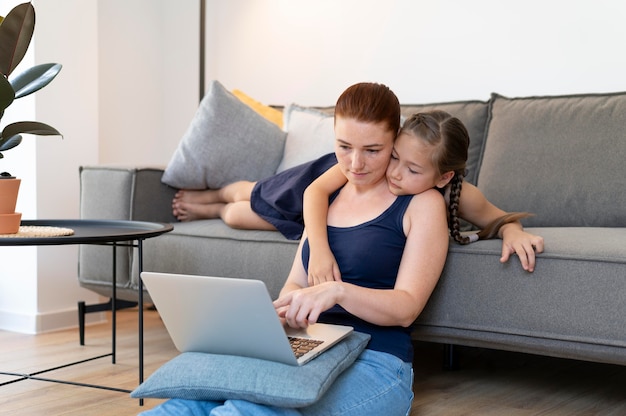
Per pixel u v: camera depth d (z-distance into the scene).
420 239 1.60
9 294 2.87
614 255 1.67
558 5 2.71
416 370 2.23
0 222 1.78
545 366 2.28
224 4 3.58
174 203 2.61
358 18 3.19
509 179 2.38
